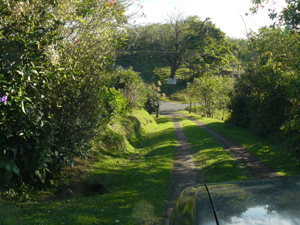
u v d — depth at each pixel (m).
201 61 72.50
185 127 27.94
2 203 5.50
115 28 8.24
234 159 11.12
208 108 49.47
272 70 17.30
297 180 2.49
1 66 5.70
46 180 7.63
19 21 6.23
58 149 7.84
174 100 75.44
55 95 7.55
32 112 6.10
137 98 29.38
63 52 7.56
